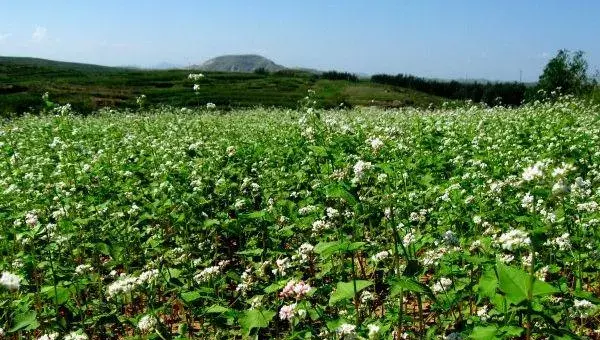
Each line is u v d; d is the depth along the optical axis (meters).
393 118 23.64
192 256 7.89
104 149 15.75
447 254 5.49
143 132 20.33
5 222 7.99
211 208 9.01
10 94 54.12
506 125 18.69
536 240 3.69
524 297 3.54
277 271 6.08
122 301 6.63
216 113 35.28
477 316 4.91
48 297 5.76
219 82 91.12
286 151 13.76
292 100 65.19
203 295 5.73
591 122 19.27
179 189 9.21
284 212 8.12
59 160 13.34
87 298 6.66
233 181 10.83
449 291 5.27
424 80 111.81
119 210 9.06
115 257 7.33
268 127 21.91
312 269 6.82
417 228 7.19
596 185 9.60
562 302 5.16
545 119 19.36
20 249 7.96
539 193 3.98
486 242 5.69
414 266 4.36
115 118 29.86
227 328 5.88
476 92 94.25
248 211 9.07
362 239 6.90
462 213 7.38
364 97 67.88
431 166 11.10
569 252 6.09
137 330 5.27
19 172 11.91
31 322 5.25
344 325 4.10
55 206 8.84
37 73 96.81
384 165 5.35
